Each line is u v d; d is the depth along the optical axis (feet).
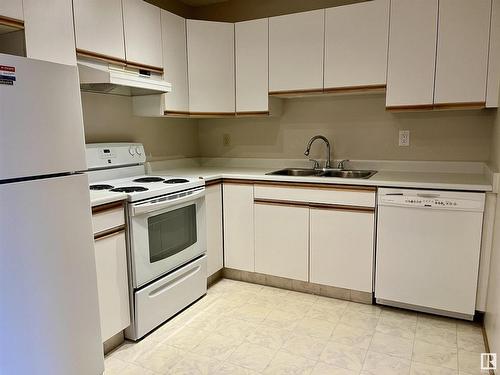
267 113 9.77
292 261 8.97
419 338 7.01
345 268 8.39
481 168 8.64
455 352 6.55
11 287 4.52
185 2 11.14
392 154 9.54
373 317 7.84
